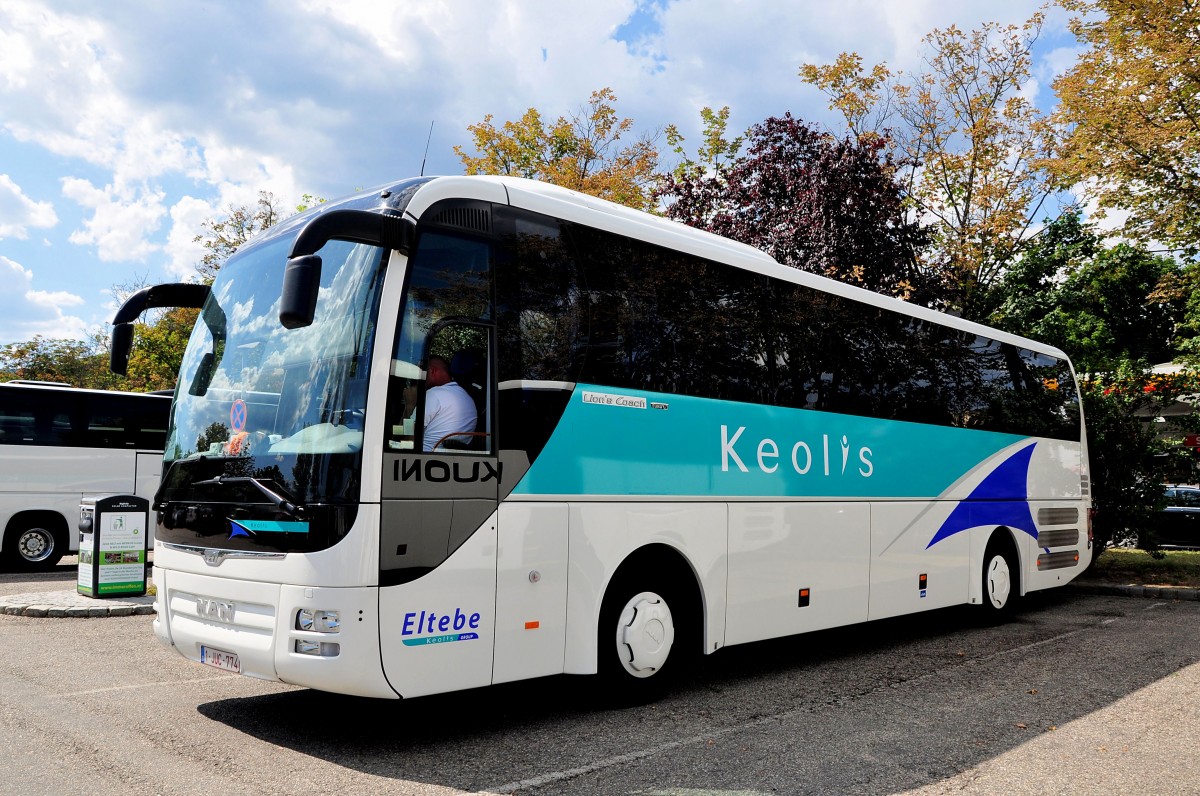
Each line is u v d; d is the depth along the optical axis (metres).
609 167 22.92
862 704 6.58
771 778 4.85
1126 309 45.88
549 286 5.93
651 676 6.46
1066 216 31.08
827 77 21.36
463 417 5.32
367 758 5.14
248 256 6.33
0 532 14.63
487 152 23.44
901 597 8.91
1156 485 14.80
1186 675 7.61
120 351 6.52
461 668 5.17
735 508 7.06
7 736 5.50
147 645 8.62
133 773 4.80
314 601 4.77
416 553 5.00
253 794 4.49
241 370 5.69
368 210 5.16
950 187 22.47
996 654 8.66
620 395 6.25
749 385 7.36
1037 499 11.46
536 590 5.57
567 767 5.01
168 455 6.11
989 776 4.91
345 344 5.10
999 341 11.20
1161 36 18.53
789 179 20.42
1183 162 19.75
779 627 7.42
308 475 4.93
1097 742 5.59
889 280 20.20
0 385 14.88
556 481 5.75
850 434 8.41
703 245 7.21
